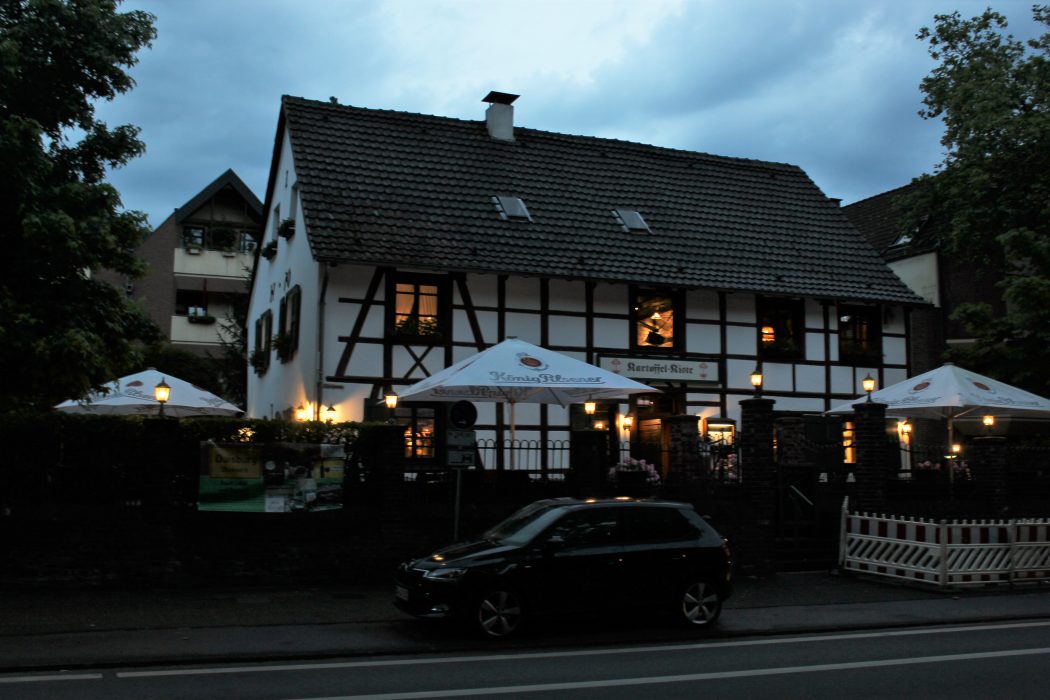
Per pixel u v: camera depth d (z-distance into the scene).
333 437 14.97
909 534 15.99
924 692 8.41
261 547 14.27
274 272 26.66
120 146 14.19
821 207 28.91
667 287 23.59
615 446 22.84
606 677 8.98
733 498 17.06
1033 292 22.02
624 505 11.95
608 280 22.70
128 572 13.62
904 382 20.81
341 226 21.38
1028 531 16.14
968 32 26.28
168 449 13.98
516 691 8.32
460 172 24.61
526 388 17.28
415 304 21.73
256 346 29.72
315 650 10.07
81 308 13.31
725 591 12.08
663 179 27.44
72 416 13.76
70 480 13.70
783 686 8.63
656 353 23.67
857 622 12.51
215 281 35.78
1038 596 15.05
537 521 11.67
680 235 25.42
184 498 14.20
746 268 25.02
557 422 22.31
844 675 9.16
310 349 21.45
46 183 13.31
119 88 14.06
